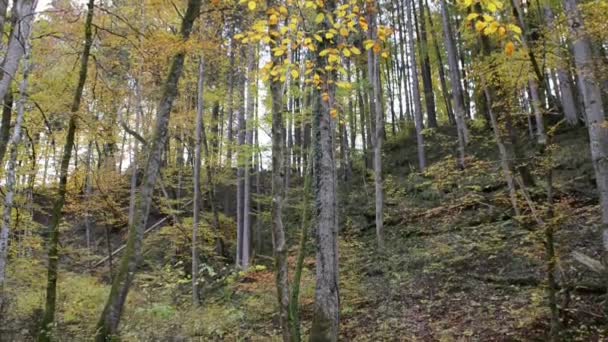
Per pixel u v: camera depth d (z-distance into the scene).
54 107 10.14
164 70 11.80
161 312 9.95
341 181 22.08
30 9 7.32
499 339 7.14
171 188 21.78
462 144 15.70
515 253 9.81
